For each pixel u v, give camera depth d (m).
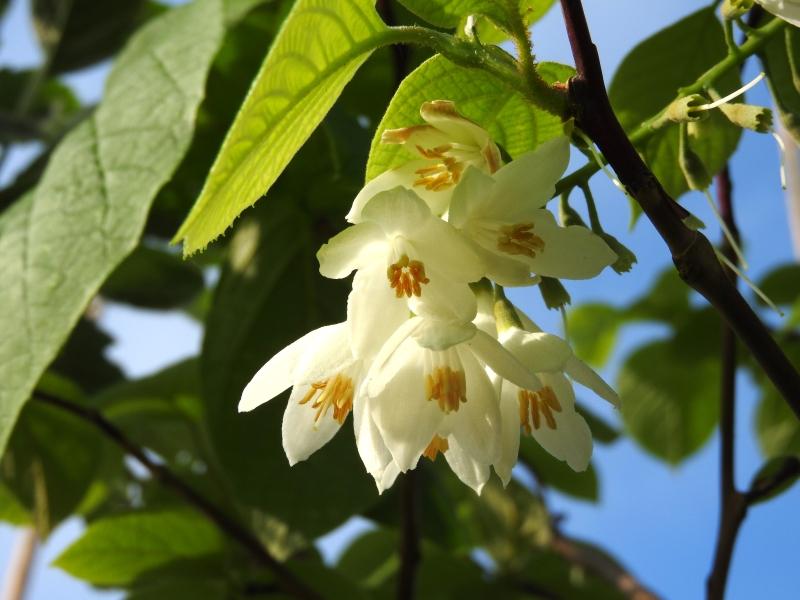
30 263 0.24
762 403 0.41
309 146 0.29
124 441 0.31
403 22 0.26
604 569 0.38
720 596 0.25
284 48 0.20
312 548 0.35
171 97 0.25
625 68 0.25
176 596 0.31
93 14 0.38
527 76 0.20
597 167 0.21
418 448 0.20
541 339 0.20
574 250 0.20
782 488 0.25
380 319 0.20
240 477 0.28
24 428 0.32
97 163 0.24
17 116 0.39
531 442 0.40
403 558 0.29
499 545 0.40
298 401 0.21
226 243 0.33
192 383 0.35
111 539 0.31
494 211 0.20
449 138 0.21
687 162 0.21
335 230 0.30
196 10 0.26
